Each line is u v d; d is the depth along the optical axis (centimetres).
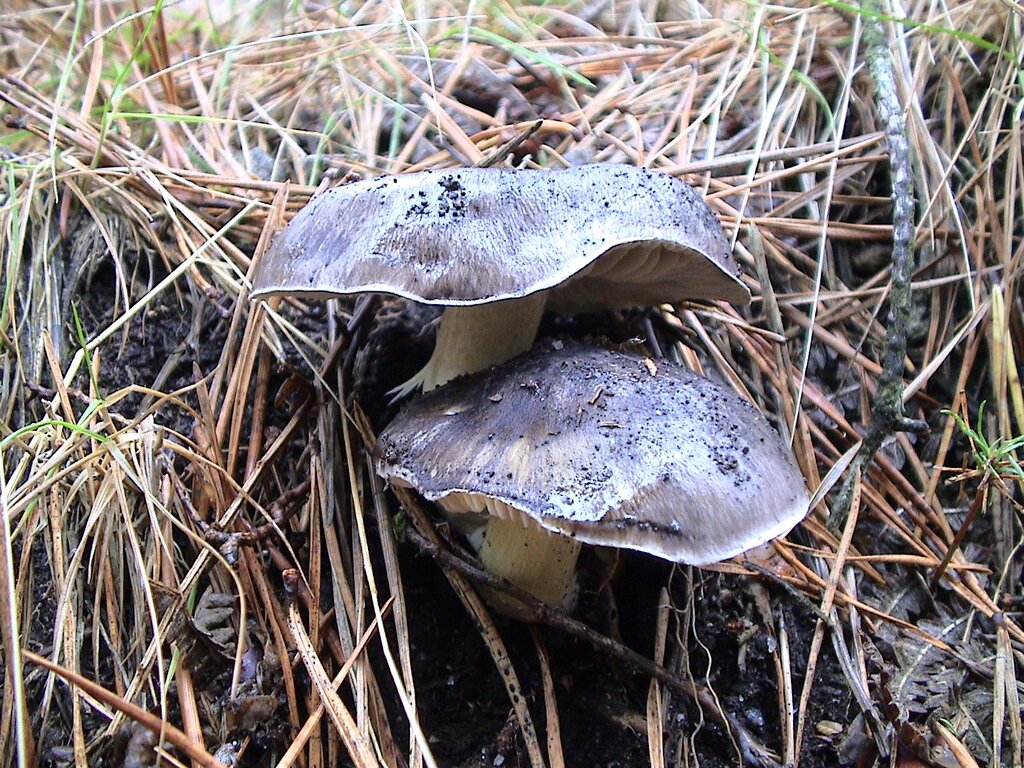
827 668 17
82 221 21
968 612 18
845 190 23
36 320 19
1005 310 21
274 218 20
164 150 23
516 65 26
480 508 14
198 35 32
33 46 31
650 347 20
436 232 14
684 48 26
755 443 14
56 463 15
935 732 16
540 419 14
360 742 14
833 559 18
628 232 14
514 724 15
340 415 18
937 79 24
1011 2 22
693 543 13
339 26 29
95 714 15
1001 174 22
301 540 17
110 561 16
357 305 20
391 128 24
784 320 21
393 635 16
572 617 17
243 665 15
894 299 19
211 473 17
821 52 25
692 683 16
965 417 21
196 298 20
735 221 21
